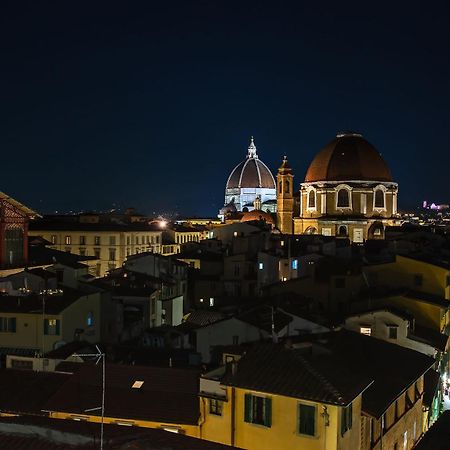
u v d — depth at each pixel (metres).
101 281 88.56
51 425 27.78
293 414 37.25
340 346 48.31
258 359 41.22
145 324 83.00
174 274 106.19
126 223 172.88
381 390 42.69
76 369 50.31
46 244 142.25
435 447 29.83
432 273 82.44
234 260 115.75
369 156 196.75
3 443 25.78
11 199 102.50
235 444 39.19
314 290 84.62
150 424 41.00
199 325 77.25
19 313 64.06
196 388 43.94
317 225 193.25
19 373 47.97
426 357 52.31
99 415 41.47
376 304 73.62
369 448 40.72
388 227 175.50
